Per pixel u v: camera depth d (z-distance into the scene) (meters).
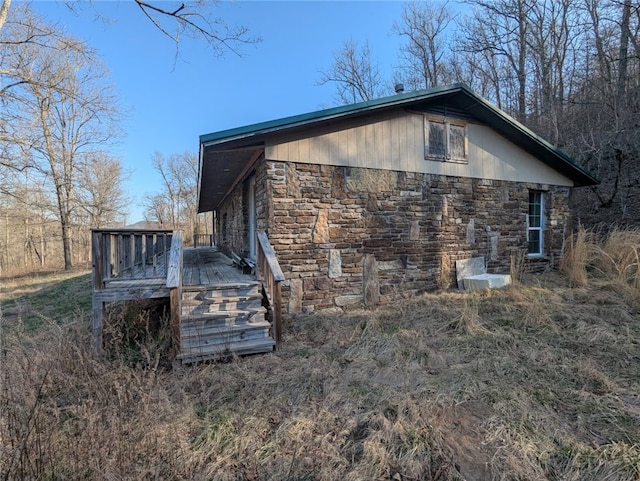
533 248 8.06
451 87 6.05
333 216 5.56
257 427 2.52
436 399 2.79
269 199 5.11
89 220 24.58
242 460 2.22
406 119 6.22
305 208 5.35
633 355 3.64
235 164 6.40
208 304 4.42
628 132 9.01
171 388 3.17
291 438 2.38
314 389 3.08
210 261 9.40
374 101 5.45
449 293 6.21
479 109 6.66
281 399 2.90
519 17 12.79
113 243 4.17
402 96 5.68
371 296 5.83
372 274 5.86
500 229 7.32
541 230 8.16
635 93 9.43
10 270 20.59
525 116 13.21
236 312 4.32
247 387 3.14
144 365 3.46
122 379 2.75
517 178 7.54
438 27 18.81
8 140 11.35
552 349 3.82
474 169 6.98
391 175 6.05
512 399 2.75
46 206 18.94
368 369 3.45
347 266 5.67
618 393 2.90
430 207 6.46
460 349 3.92
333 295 5.55
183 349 3.75
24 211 18.88
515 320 4.73
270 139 5.14
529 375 3.23
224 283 4.82
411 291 6.22
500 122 6.90
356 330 4.57
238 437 2.40
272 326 4.40
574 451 2.18
